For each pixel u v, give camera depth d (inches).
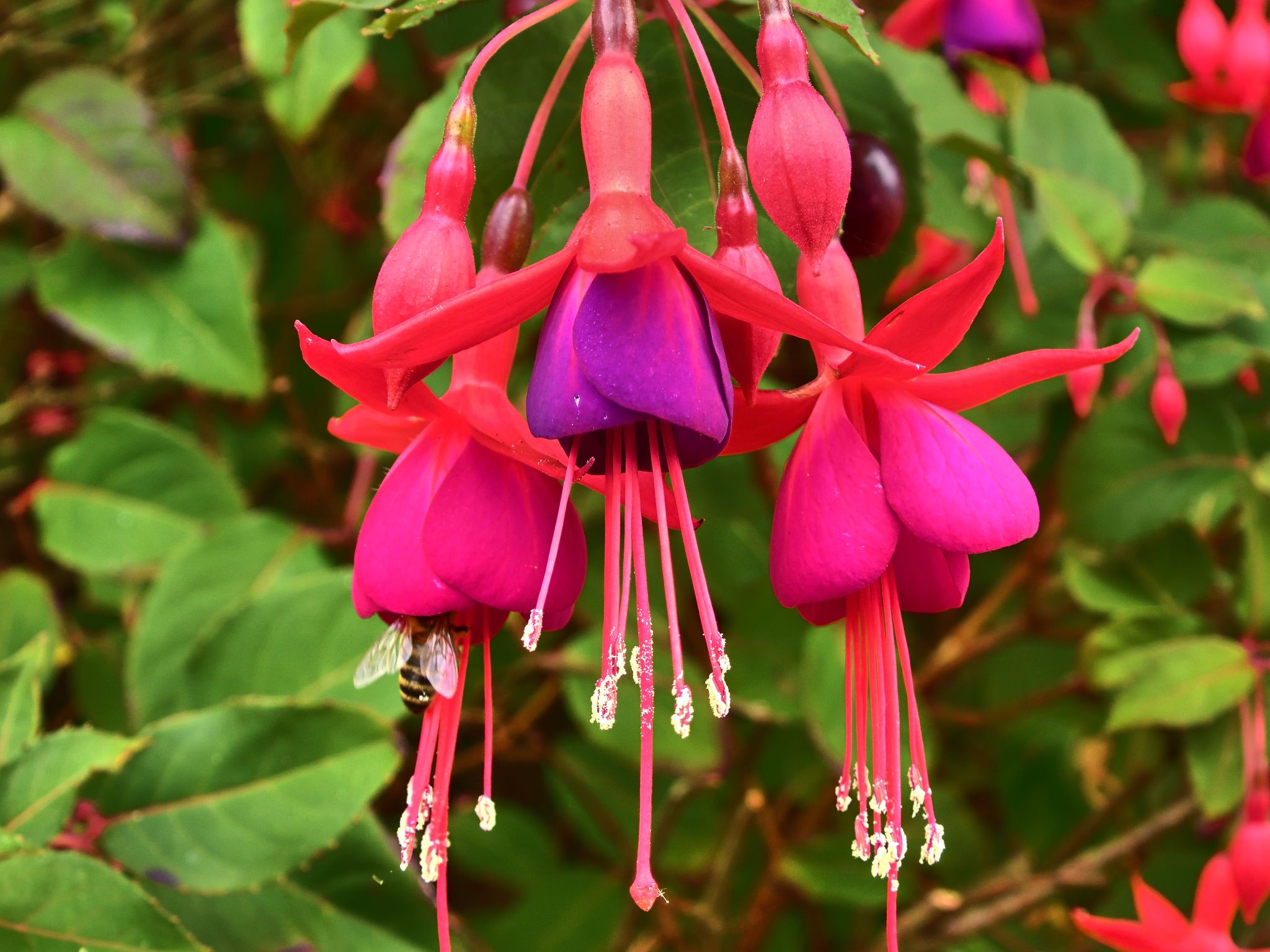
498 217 10.4
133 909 12.1
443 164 9.8
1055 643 22.5
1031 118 17.4
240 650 14.4
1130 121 24.5
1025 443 19.0
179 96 20.6
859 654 10.3
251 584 16.3
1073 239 16.6
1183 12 23.6
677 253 9.3
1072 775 22.5
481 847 22.2
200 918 13.8
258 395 16.6
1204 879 15.1
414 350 9.3
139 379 18.9
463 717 16.6
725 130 10.0
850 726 10.2
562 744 20.7
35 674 14.0
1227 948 14.8
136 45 19.6
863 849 10.0
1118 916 19.8
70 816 13.2
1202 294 16.4
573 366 9.4
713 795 20.5
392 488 10.0
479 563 9.7
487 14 16.5
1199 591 17.4
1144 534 16.9
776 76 9.9
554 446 9.8
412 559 9.8
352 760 13.4
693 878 20.4
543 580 9.8
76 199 16.0
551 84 10.8
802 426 10.3
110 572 17.6
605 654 9.5
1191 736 16.6
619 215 9.4
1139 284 16.6
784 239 11.6
